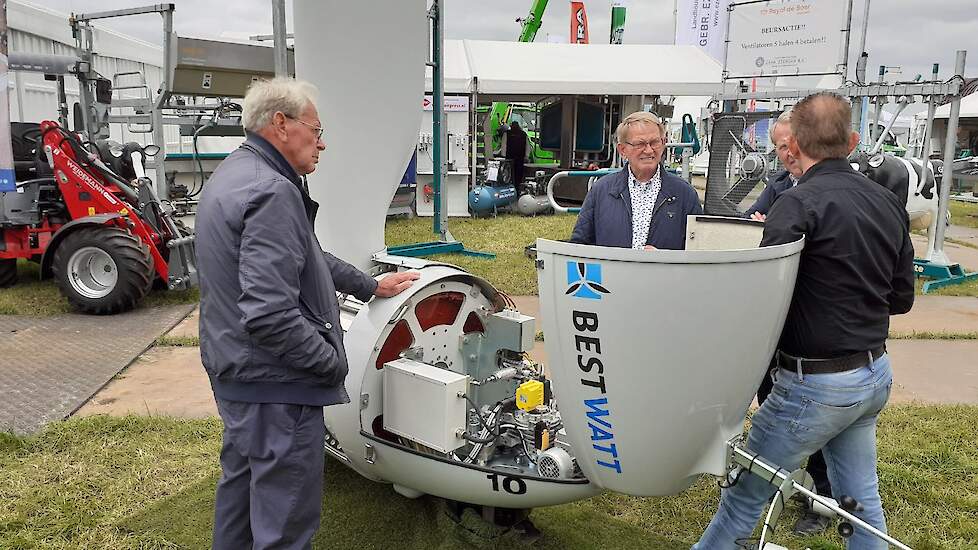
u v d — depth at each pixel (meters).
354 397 2.18
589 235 2.78
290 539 1.81
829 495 2.57
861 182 1.79
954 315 5.62
